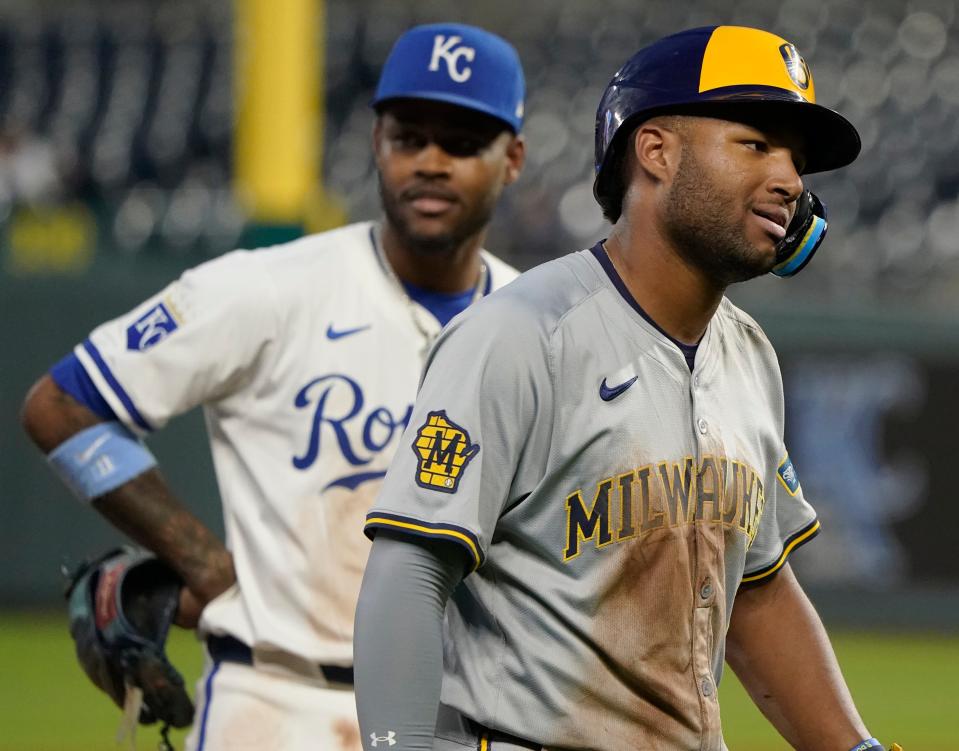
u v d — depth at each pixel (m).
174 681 11.58
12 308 34.69
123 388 11.46
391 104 12.01
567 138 53.41
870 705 29.12
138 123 54.88
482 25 62.31
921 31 60.44
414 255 11.96
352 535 11.37
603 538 7.85
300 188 26.69
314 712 11.15
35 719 25.16
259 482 11.46
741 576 8.66
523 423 7.74
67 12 60.62
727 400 8.48
